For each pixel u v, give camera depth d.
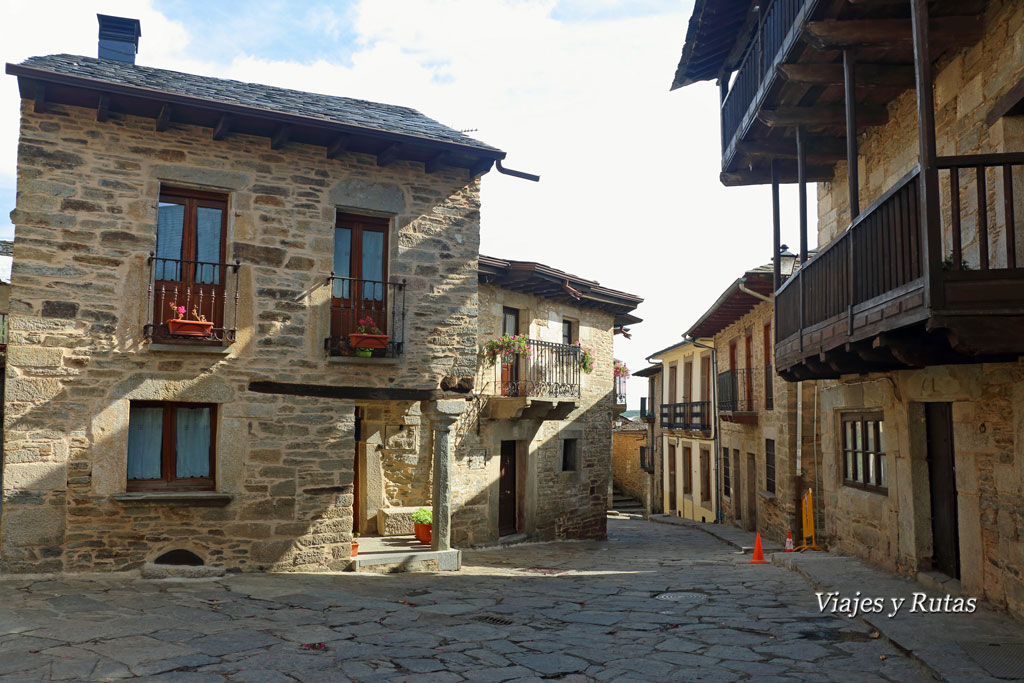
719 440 19.75
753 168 10.14
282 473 8.85
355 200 9.45
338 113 9.44
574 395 13.84
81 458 7.96
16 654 5.29
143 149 8.38
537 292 13.85
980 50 6.39
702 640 6.00
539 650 5.71
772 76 7.71
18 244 7.82
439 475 9.95
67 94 7.86
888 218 5.53
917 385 7.58
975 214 6.47
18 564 7.72
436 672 5.13
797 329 8.05
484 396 12.61
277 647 5.66
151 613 6.59
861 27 6.42
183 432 8.62
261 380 8.77
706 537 16.88
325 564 9.07
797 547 13.14
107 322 8.12
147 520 8.23
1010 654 5.19
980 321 4.66
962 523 6.89
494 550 12.40
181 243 8.65
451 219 10.05
